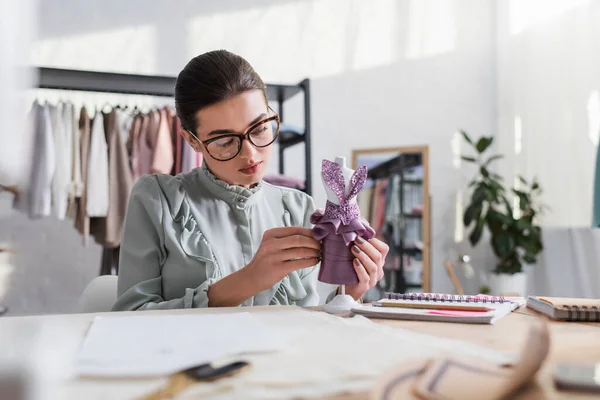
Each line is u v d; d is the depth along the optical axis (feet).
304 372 1.60
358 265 3.05
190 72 3.70
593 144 10.59
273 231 3.28
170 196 3.98
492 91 13.52
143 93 9.68
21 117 1.32
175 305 3.30
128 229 3.91
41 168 8.46
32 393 1.06
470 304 2.91
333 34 12.51
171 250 3.78
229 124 3.62
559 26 11.54
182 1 11.34
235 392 1.43
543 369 1.63
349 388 1.46
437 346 1.94
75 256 10.27
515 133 12.97
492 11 13.56
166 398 1.37
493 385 1.40
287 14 12.16
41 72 8.32
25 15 1.33
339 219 3.06
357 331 2.21
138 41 11.00
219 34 11.61
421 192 11.37
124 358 1.70
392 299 3.12
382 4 12.93
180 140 9.33
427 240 11.27
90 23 10.68
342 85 12.50
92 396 1.39
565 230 11.38
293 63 12.17
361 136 12.59
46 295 10.02
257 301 3.93
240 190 4.04
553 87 11.71
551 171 11.77
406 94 13.00
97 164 9.01
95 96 10.45
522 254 12.62
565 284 11.39
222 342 1.92
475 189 12.10
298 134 9.79
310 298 4.24
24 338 1.27
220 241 3.96
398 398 1.33
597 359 1.80
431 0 13.32
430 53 13.24
